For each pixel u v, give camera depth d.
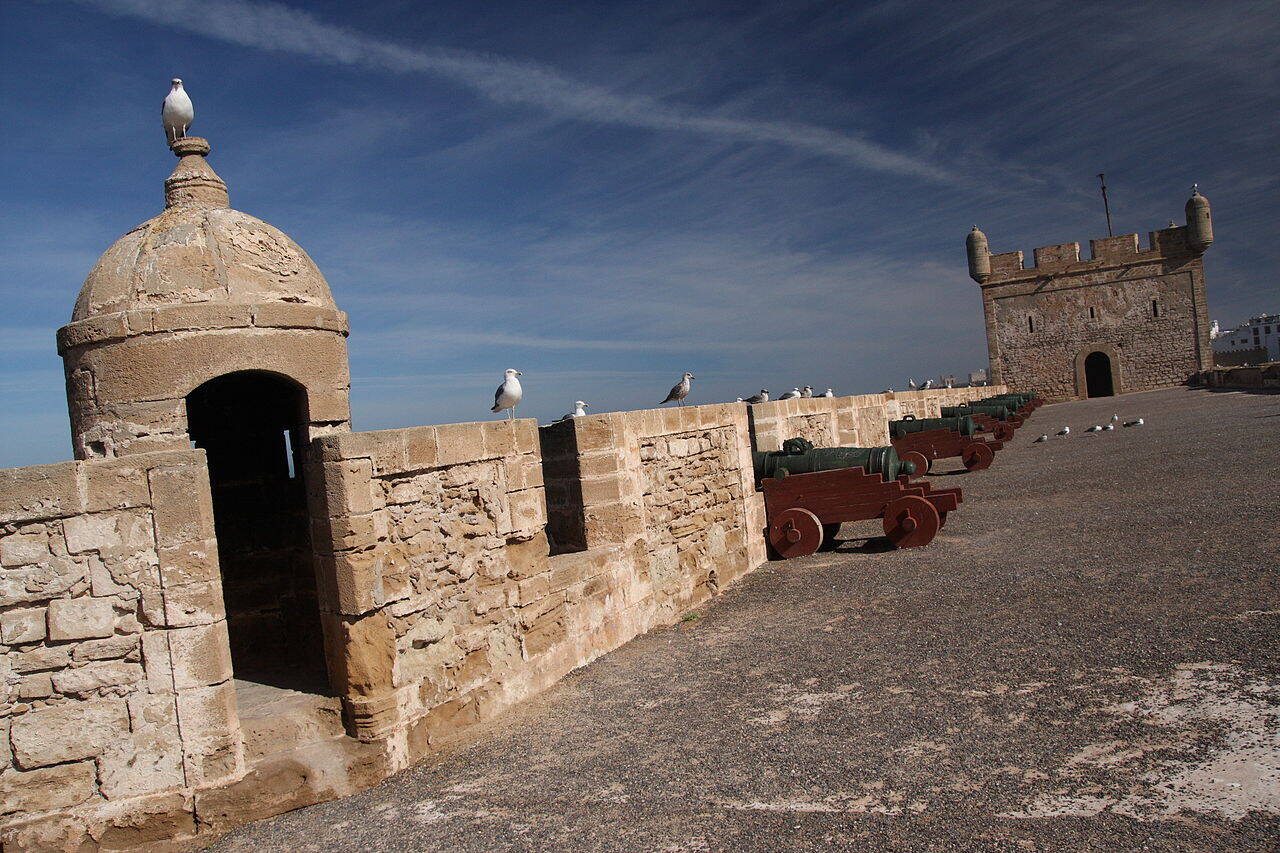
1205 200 47.50
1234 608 6.66
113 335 5.52
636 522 8.56
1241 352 78.19
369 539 5.31
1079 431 25.55
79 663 4.55
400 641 5.52
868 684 6.12
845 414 17.89
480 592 6.27
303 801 4.99
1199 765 4.34
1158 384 49.34
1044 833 3.88
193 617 4.71
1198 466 14.30
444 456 5.97
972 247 53.00
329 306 6.39
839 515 11.41
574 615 7.38
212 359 5.62
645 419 8.99
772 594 9.55
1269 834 3.68
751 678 6.59
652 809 4.56
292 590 7.75
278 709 5.25
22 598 4.45
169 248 5.82
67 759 4.54
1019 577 8.60
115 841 4.57
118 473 4.60
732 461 10.85
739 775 4.86
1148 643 6.17
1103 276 50.25
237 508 7.65
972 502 14.19
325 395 6.10
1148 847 3.68
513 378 10.92
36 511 4.44
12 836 4.41
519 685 6.56
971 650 6.56
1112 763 4.47
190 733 4.72
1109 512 11.46
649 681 6.83
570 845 4.27
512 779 5.15
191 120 6.48
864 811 4.27
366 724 5.27
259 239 6.14
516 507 6.68
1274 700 4.96
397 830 4.61
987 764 4.63
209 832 4.72
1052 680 5.73
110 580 4.59
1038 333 52.09
